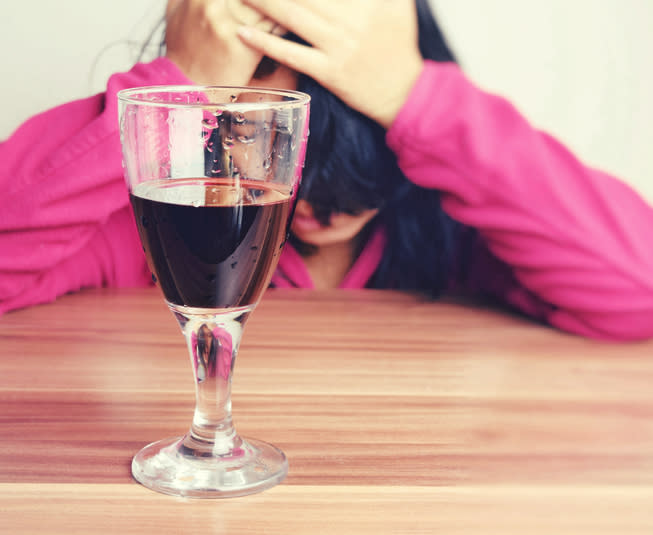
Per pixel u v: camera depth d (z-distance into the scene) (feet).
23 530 1.43
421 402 1.89
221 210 1.48
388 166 3.08
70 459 1.62
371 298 2.53
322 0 2.71
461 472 1.64
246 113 1.47
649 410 1.92
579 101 4.05
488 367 2.10
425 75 2.71
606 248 2.45
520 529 1.49
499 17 3.92
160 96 1.63
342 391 1.92
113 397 1.85
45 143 2.62
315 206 3.12
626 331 2.35
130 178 1.55
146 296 2.46
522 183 2.55
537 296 2.49
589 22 3.96
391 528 1.47
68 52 3.62
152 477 1.55
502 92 4.00
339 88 2.75
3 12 3.57
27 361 2.00
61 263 2.48
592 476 1.65
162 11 3.49
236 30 2.74
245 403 1.85
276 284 3.28
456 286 3.33
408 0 2.78
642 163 4.13
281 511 1.50
